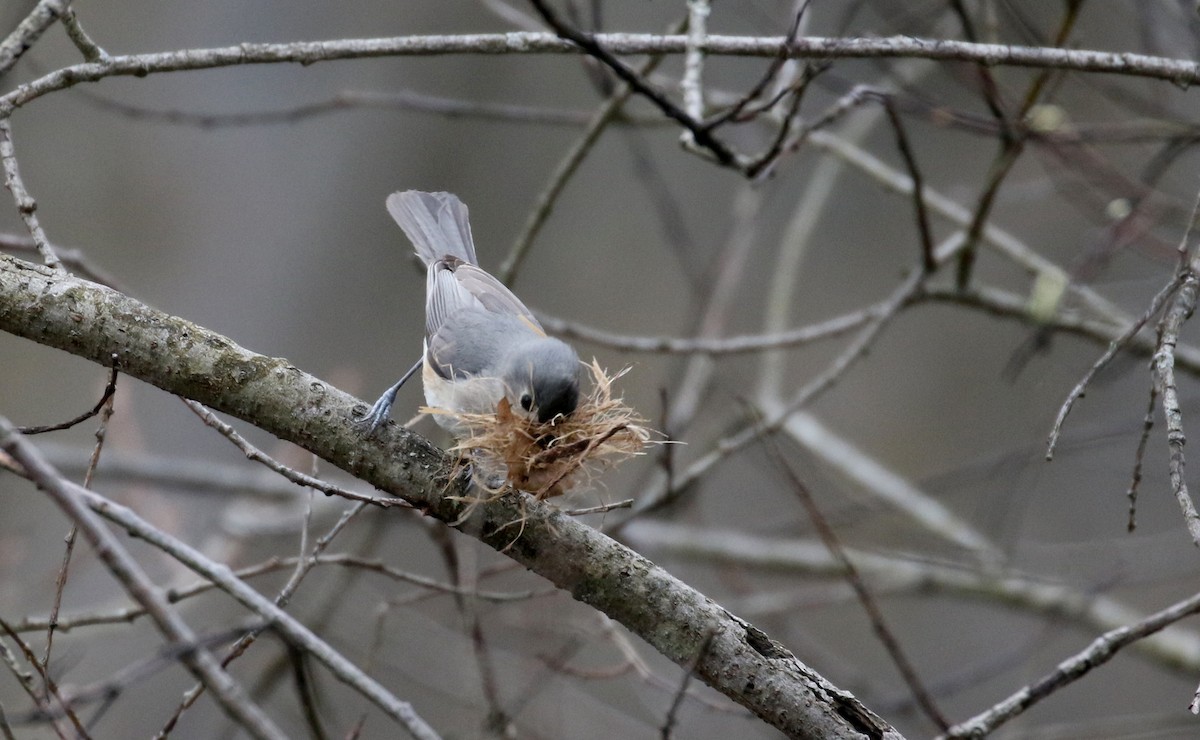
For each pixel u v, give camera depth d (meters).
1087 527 16.72
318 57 7.18
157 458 13.53
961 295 10.83
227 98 15.98
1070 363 17.19
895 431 18.03
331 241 16.19
